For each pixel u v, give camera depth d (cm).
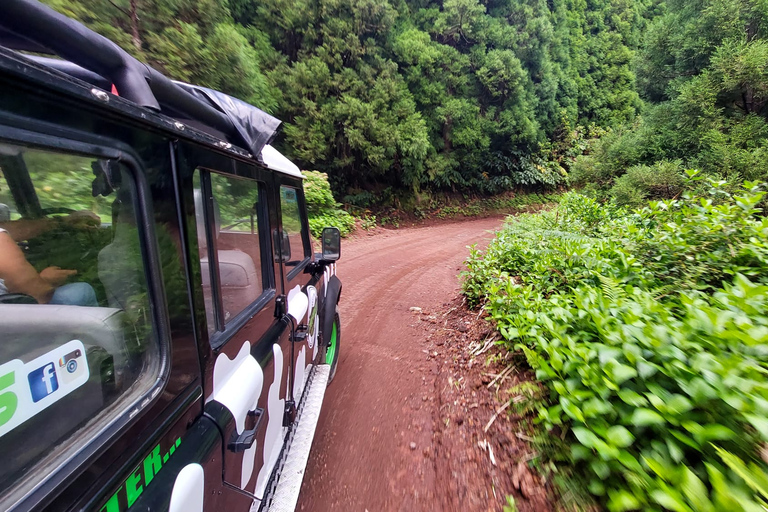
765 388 154
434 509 233
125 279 111
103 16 602
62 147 85
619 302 275
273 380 202
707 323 200
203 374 137
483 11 1798
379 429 314
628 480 175
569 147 2427
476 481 246
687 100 908
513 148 2208
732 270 324
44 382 88
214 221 158
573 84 2436
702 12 938
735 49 838
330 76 1427
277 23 1360
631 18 2942
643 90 1205
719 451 147
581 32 2677
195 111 154
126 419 99
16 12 85
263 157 222
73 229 104
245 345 176
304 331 267
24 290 101
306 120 1395
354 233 1329
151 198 112
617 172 1127
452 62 1719
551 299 343
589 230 713
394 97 1512
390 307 620
